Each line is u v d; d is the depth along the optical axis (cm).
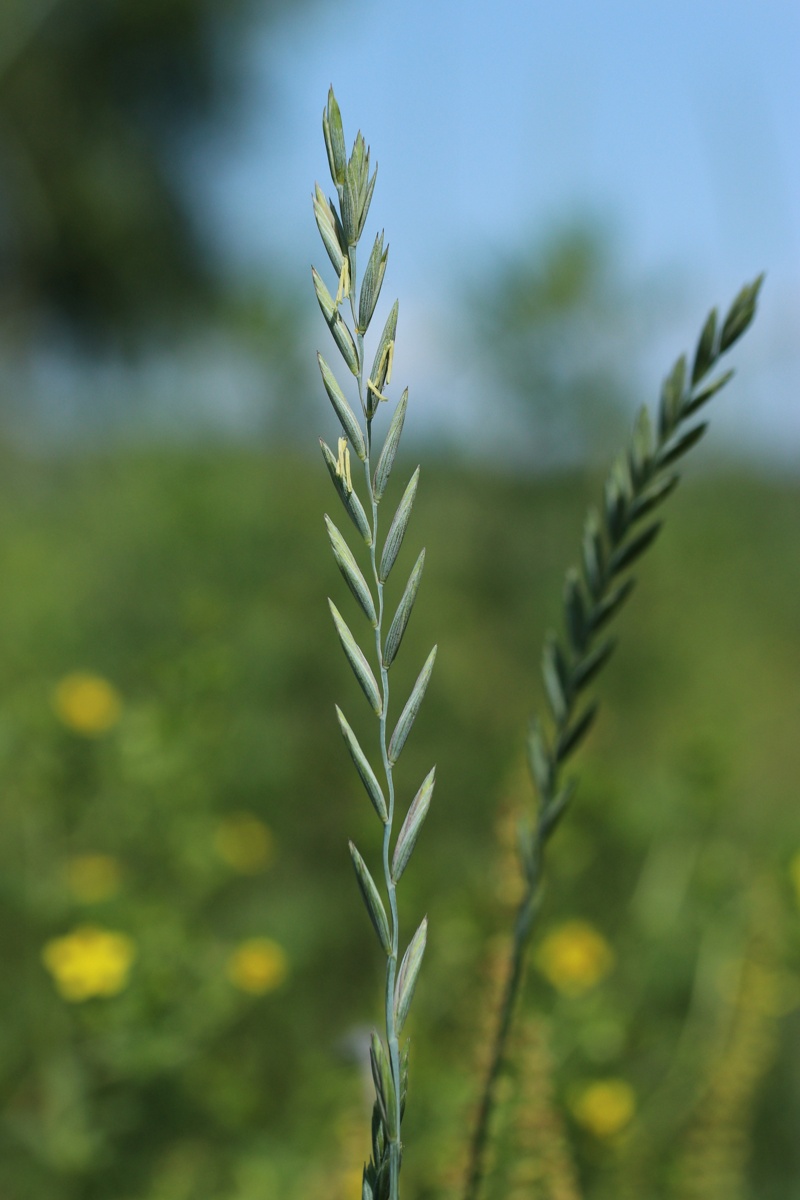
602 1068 112
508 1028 42
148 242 898
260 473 297
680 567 262
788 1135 110
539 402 266
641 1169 99
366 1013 123
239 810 166
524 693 218
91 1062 109
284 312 333
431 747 189
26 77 784
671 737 203
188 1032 108
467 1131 77
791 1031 117
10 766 139
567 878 134
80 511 291
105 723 141
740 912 119
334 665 211
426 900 138
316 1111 105
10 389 406
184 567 231
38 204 813
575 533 258
